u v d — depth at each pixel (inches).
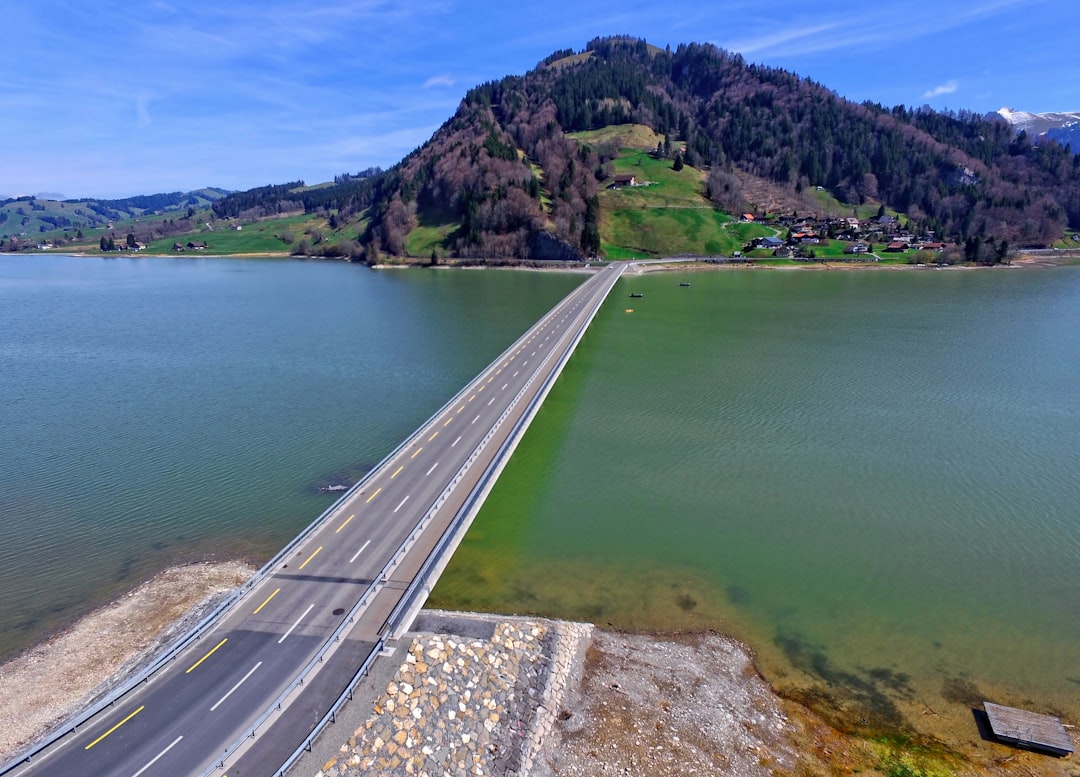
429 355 4037.9
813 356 4010.8
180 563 1801.2
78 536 1932.8
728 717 1306.6
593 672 1414.9
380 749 1146.7
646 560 1861.5
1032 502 2158.0
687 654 1486.2
